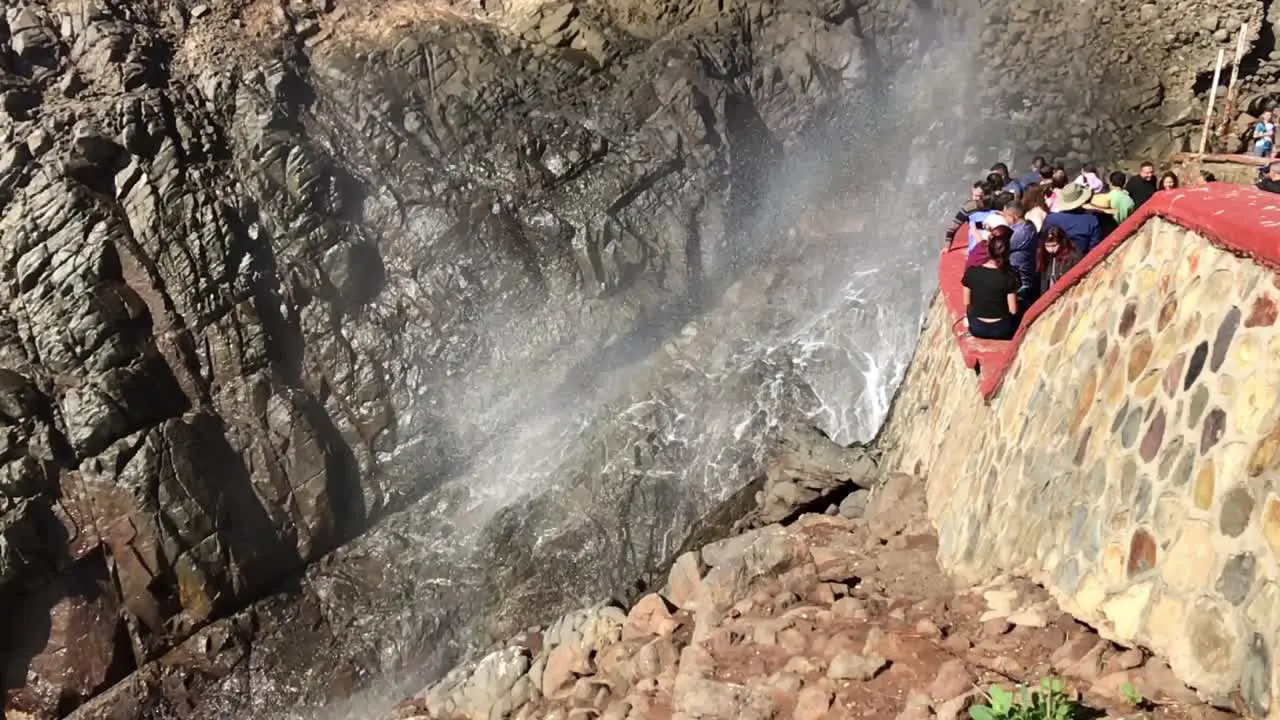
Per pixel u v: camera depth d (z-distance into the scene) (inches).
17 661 740.0
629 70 1008.2
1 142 842.2
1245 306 160.1
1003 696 161.3
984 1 1044.5
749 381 854.5
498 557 808.3
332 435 858.8
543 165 953.5
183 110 892.0
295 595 804.6
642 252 932.6
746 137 987.3
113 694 740.7
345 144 941.2
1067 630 187.3
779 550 313.6
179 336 826.2
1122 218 329.4
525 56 1018.1
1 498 737.0
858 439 830.5
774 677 208.4
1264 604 136.6
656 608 295.9
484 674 309.9
